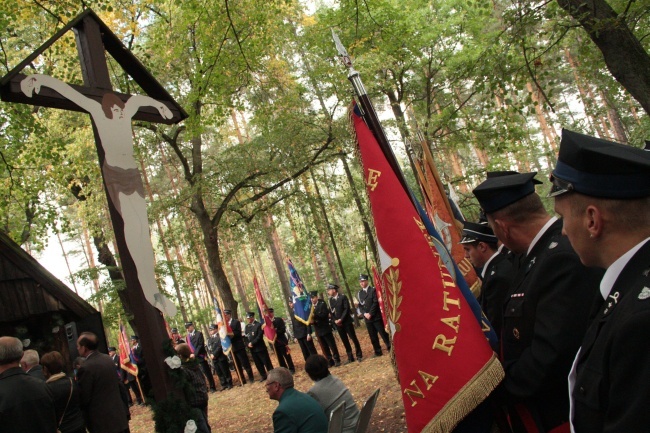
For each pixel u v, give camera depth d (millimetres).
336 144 18953
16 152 12016
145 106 5367
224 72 13203
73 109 4949
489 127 17578
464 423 2781
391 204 2951
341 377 12477
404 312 2793
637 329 1519
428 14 19250
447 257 3088
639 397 1503
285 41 17469
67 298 7648
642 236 1690
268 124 17656
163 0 12375
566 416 2525
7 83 4539
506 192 2801
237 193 22203
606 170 1689
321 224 21906
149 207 19891
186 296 33531
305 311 15273
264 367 16047
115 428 6438
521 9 10016
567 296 2434
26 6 10125
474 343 2670
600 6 9016
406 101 19844
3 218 14773
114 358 20062
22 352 4582
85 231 29938
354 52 15117
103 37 5363
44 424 4484
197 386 6992
